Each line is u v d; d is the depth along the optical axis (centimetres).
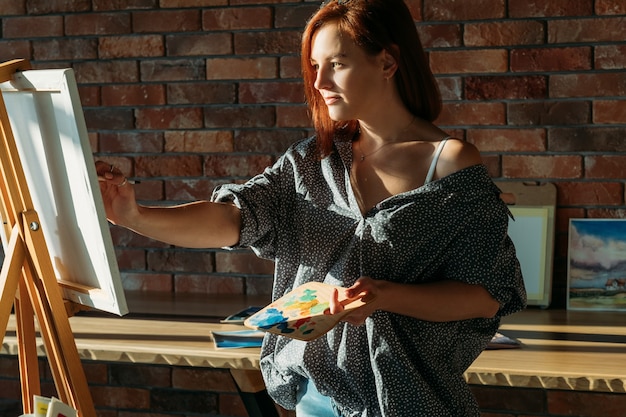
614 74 322
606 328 298
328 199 207
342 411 206
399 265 199
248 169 354
